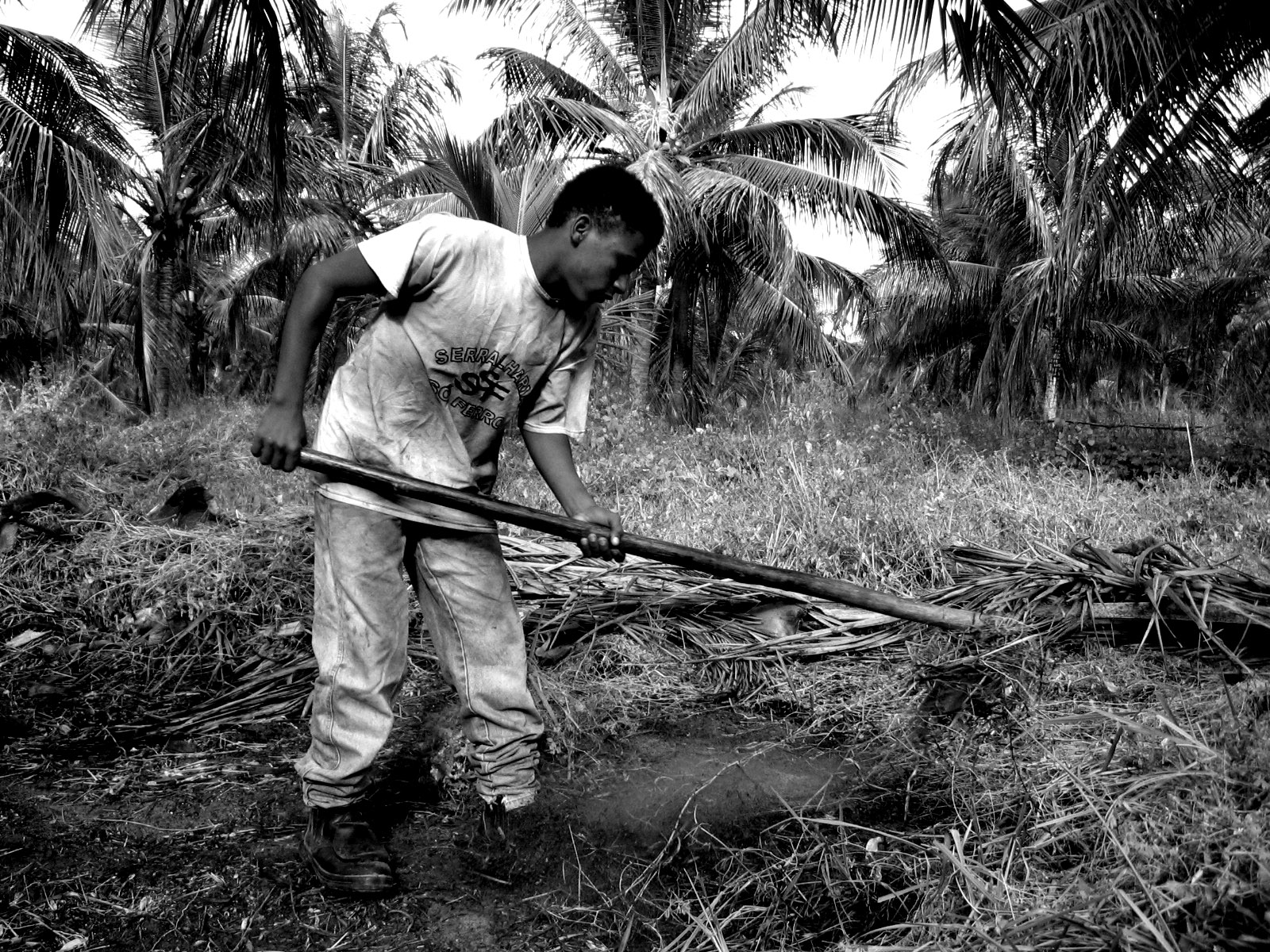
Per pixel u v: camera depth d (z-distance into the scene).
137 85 13.30
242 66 5.65
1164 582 2.97
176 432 7.25
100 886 2.03
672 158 13.16
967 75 5.11
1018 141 10.02
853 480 5.34
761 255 13.16
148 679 3.24
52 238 9.77
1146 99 6.45
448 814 2.36
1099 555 3.28
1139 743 2.10
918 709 2.78
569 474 2.23
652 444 7.87
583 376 2.23
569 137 13.53
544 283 1.96
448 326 1.94
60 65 10.05
